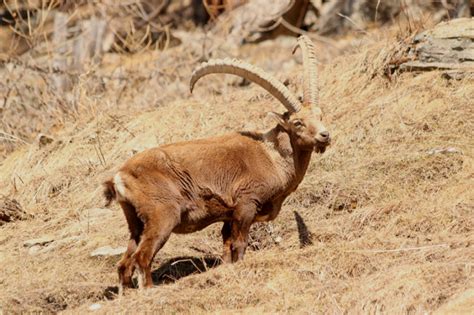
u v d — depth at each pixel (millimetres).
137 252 29906
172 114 47281
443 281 27734
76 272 33469
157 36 75812
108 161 44094
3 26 77375
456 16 55781
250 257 31984
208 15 81125
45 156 46250
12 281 33125
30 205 41844
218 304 28891
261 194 31953
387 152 39375
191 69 63375
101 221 38406
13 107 55250
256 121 44750
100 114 49250
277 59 69125
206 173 31281
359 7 72812
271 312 27922
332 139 41219
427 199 35375
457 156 37594
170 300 28859
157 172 30531
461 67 43531
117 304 29234
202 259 33281
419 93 42844
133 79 60906
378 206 35344
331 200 36812
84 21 70688
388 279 28516
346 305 27656
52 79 58750
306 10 74875
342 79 46844
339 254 30984
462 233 32250
